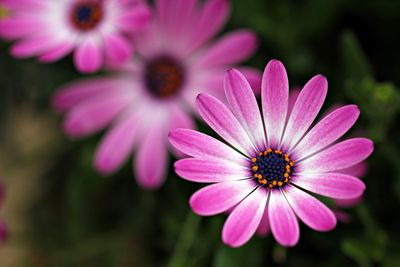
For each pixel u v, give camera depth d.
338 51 0.42
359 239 0.37
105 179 0.43
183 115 0.38
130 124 0.39
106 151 0.39
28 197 0.48
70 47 0.37
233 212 0.28
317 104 0.29
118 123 0.39
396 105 0.35
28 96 0.43
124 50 0.35
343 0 0.42
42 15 0.38
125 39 0.36
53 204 0.48
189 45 0.38
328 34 0.42
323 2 0.42
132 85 0.39
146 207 0.43
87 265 0.45
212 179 0.28
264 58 0.42
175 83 0.39
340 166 0.28
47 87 0.43
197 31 0.38
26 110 0.45
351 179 0.28
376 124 0.35
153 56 0.39
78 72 0.42
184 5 0.37
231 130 0.29
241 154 0.29
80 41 0.37
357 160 0.28
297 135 0.29
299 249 0.40
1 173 0.48
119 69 0.39
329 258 0.39
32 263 0.46
